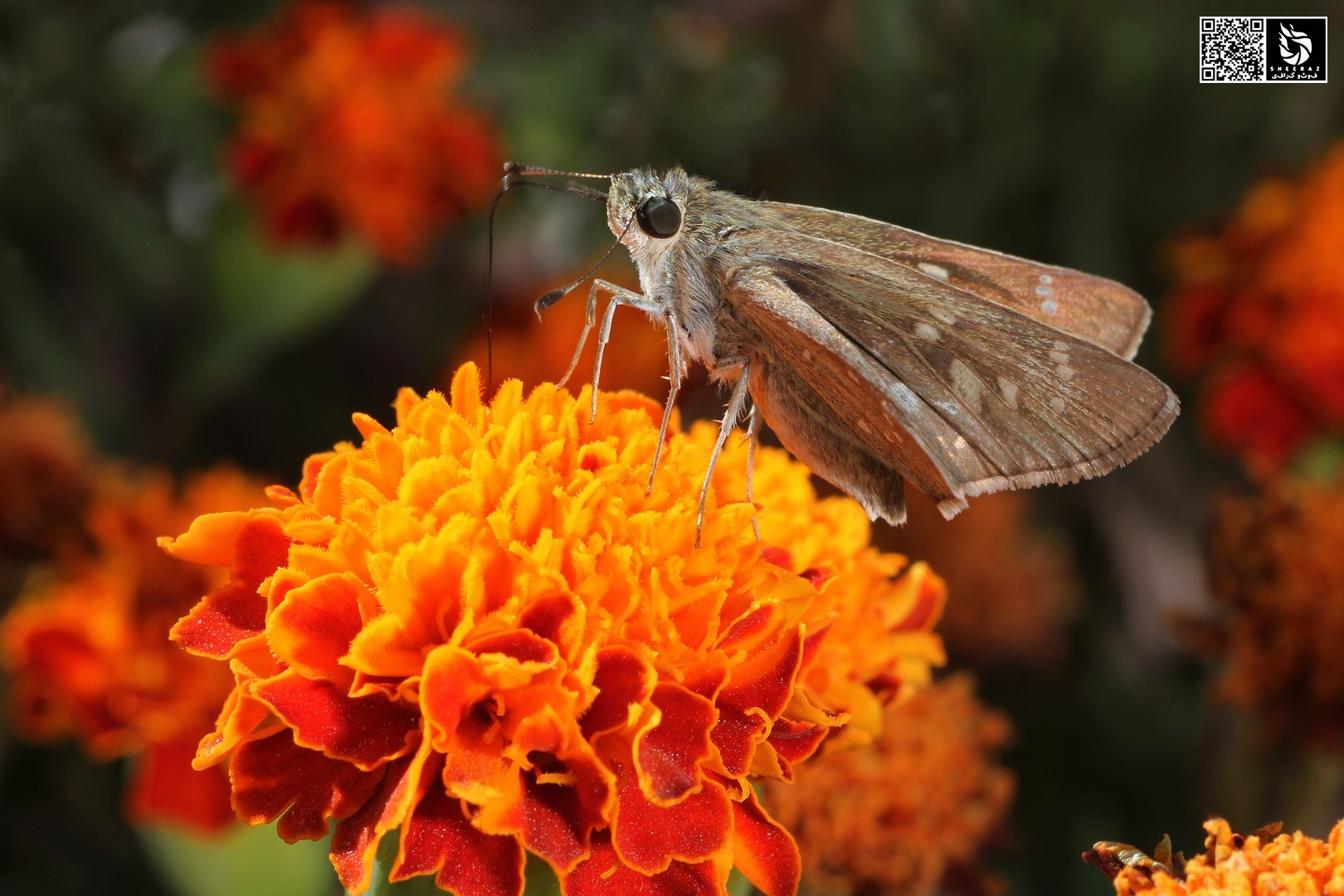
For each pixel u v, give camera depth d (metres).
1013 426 0.14
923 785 0.15
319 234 0.20
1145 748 0.20
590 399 0.13
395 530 0.13
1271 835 0.13
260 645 0.13
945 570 0.20
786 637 0.13
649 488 0.13
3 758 0.18
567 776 0.12
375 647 0.12
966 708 0.16
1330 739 0.16
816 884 0.15
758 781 0.13
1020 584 0.20
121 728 0.16
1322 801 0.17
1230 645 0.17
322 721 0.12
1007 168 0.21
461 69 0.20
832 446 0.14
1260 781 0.17
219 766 0.16
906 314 0.14
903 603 0.14
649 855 0.12
